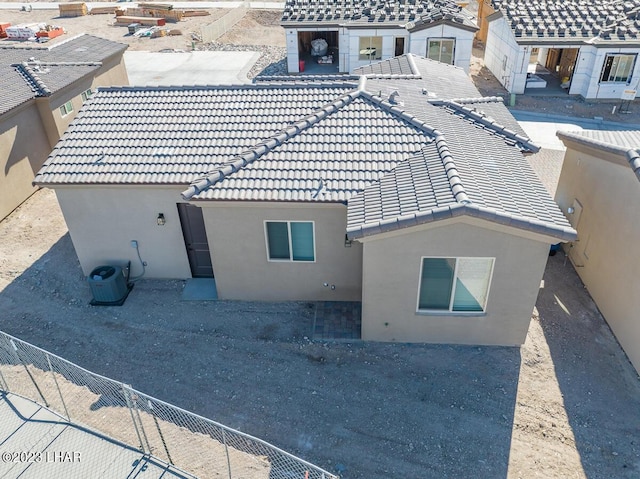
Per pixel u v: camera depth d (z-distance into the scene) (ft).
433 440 33.24
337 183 38.96
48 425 32.42
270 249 42.68
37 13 175.73
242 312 44.42
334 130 43.29
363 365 38.83
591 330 41.88
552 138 77.87
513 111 87.97
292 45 106.52
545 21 92.07
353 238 34.53
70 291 47.60
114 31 149.48
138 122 46.68
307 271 43.52
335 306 44.55
